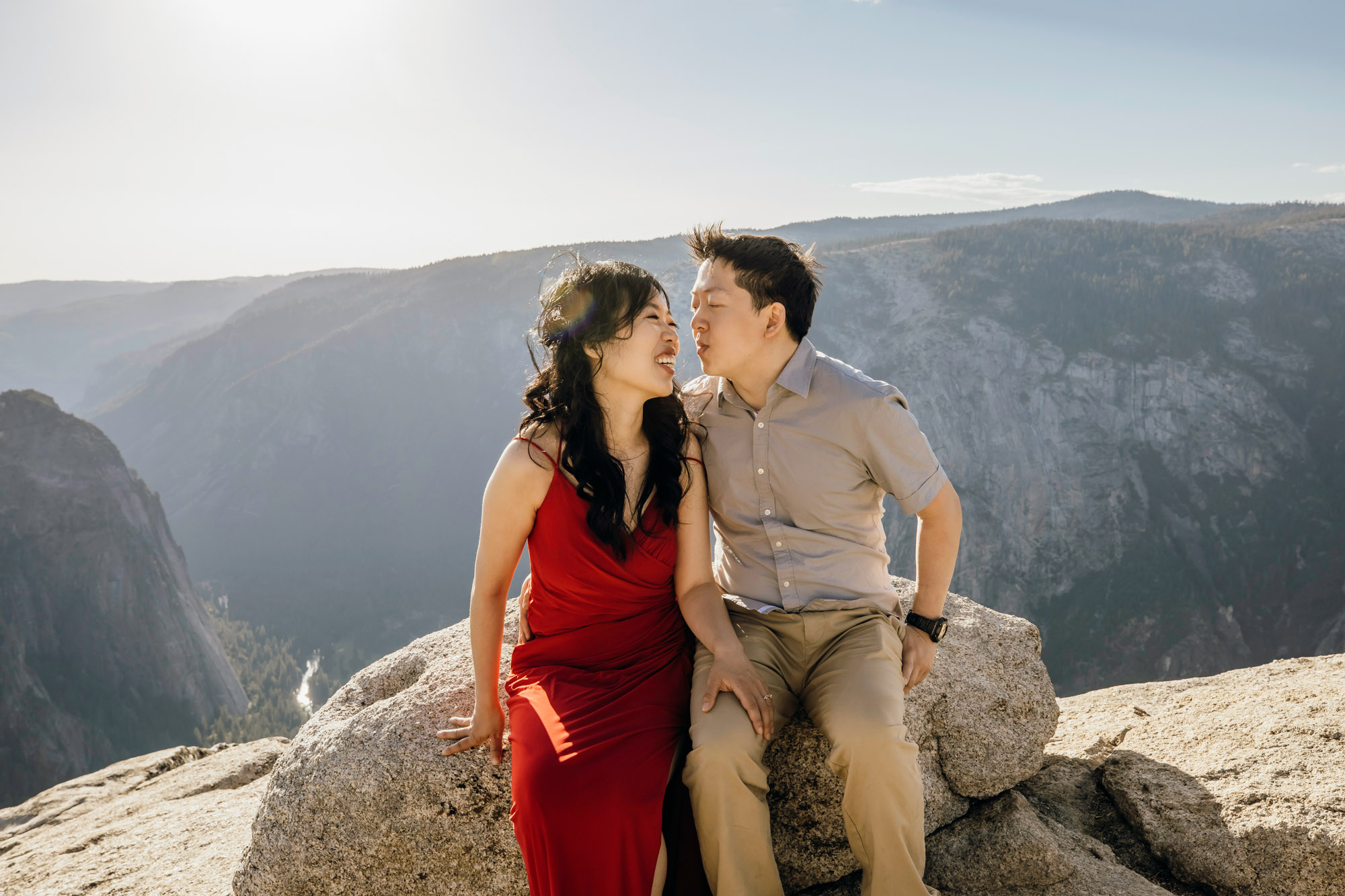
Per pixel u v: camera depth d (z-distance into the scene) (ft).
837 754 7.26
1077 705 14.44
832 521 8.32
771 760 8.87
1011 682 10.45
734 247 8.14
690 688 8.31
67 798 17.30
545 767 6.91
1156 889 8.83
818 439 8.13
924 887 7.08
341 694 10.84
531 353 8.42
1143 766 10.83
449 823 8.45
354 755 8.82
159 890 10.57
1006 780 9.97
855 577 8.38
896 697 7.44
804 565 8.31
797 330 8.26
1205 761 10.60
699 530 8.50
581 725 7.29
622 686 7.86
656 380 7.94
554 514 8.03
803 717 8.84
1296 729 10.61
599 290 7.82
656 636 8.43
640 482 8.34
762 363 8.21
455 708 9.07
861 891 7.51
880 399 7.95
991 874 9.16
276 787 9.11
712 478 8.71
